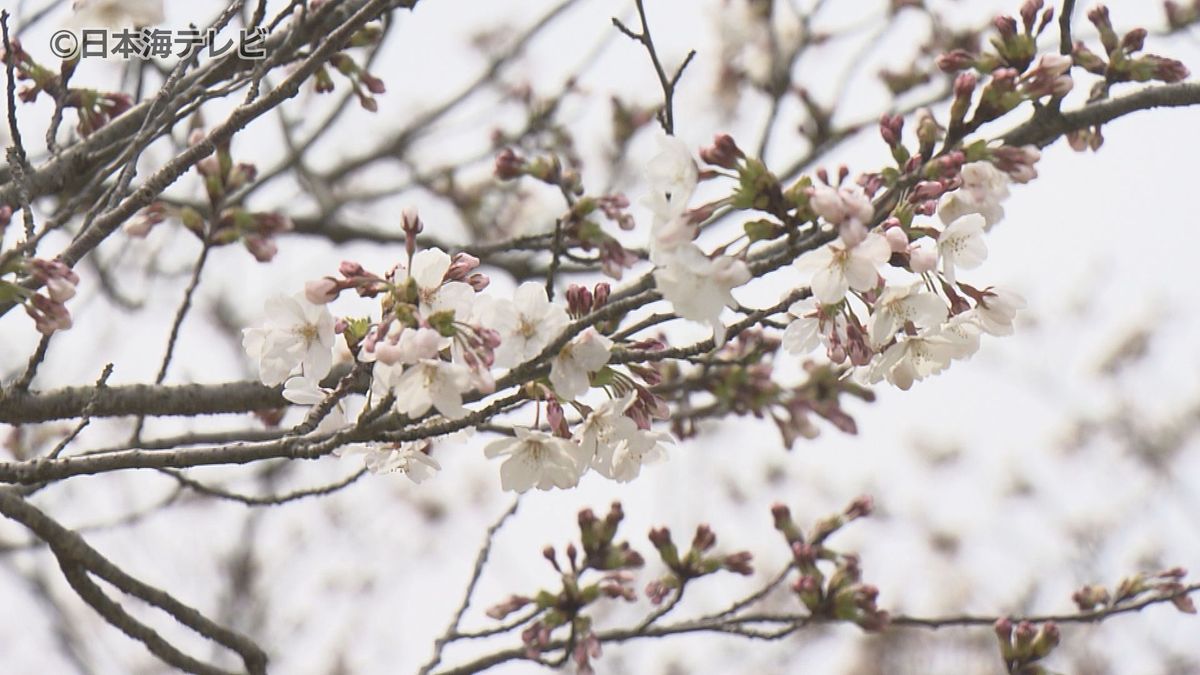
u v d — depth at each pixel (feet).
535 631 24.54
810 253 14.98
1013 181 15.75
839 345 15.67
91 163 22.06
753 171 14.37
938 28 36.60
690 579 25.17
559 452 16.66
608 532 24.73
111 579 22.29
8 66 18.30
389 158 40.47
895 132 15.40
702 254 14.12
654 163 14.43
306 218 36.37
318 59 18.35
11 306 19.01
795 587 25.12
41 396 21.47
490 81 39.65
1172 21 28.71
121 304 35.06
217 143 18.31
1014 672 25.35
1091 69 22.81
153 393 22.36
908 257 15.08
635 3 22.00
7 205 21.21
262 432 25.79
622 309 14.84
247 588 61.98
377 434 16.16
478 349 15.08
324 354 16.42
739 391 30.73
